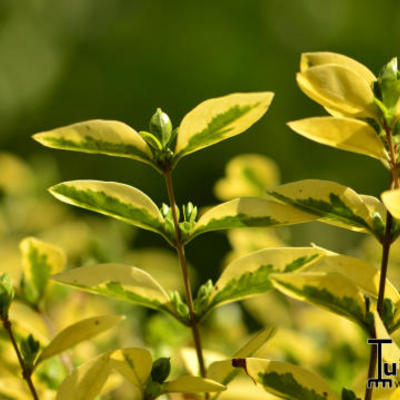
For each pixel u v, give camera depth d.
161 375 0.67
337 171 2.61
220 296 0.68
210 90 2.94
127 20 3.10
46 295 0.72
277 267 0.68
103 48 3.09
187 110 2.94
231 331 0.87
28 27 3.21
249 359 0.66
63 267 0.72
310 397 0.66
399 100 0.65
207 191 2.66
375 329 0.65
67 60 3.13
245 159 0.82
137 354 0.67
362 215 0.66
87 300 0.79
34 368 0.68
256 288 0.68
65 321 0.79
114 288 0.68
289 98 2.87
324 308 0.66
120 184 0.67
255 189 0.82
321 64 0.66
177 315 0.68
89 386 0.66
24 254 0.71
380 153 0.66
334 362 0.77
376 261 0.88
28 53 3.16
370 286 0.66
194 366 0.71
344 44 2.92
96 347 0.82
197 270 2.06
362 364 0.77
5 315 0.68
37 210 1.29
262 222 0.67
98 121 0.67
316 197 0.66
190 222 0.68
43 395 0.71
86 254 0.84
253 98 0.66
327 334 0.83
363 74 0.66
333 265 0.67
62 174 2.62
